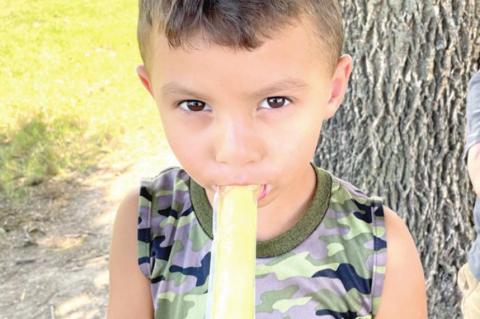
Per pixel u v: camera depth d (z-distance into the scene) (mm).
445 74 3066
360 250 1636
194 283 1663
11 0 12234
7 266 5270
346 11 3082
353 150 3271
